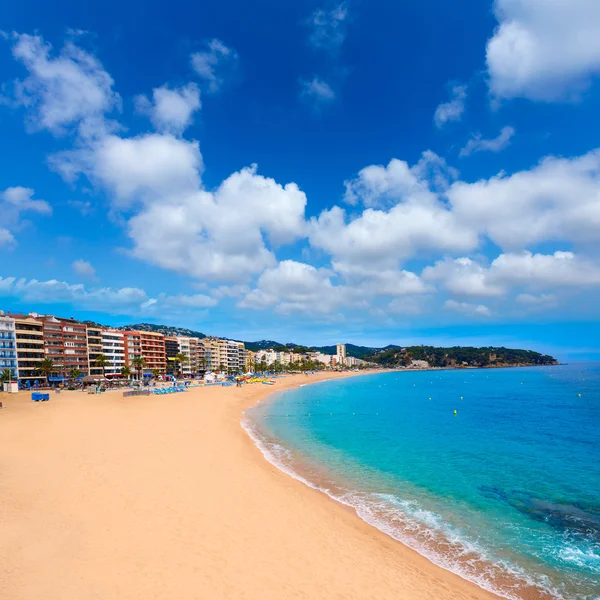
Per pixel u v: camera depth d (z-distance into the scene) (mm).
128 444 30172
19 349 103000
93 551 13594
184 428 39344
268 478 24125
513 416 58719
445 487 24469
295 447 35406
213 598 11281
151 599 11047
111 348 141250
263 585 12188
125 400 68688
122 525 15750
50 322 115688
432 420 54281
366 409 67438
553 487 24641
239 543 14914
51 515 16453
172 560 13250
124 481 21109
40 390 96250
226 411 58094
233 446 32938
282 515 18188
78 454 26547
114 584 11672
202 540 14883
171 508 17781
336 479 25750
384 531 17938
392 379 197875
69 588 11367
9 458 25281
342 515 19344
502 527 18672
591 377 179750
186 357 177000
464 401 81938
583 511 20734
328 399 86188
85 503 17906
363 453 33469
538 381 155750
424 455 32969
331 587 12500
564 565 15234
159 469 23672
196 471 23828
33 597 10875
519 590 13523
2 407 56656
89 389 88438
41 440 30922
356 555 15016
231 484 21984
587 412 63312
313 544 15539
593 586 13844
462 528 18500
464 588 13430
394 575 13789
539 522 19297
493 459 31812
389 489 23938
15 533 14648
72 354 122688
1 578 11711
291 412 62625
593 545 16906
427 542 17000
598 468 29203
